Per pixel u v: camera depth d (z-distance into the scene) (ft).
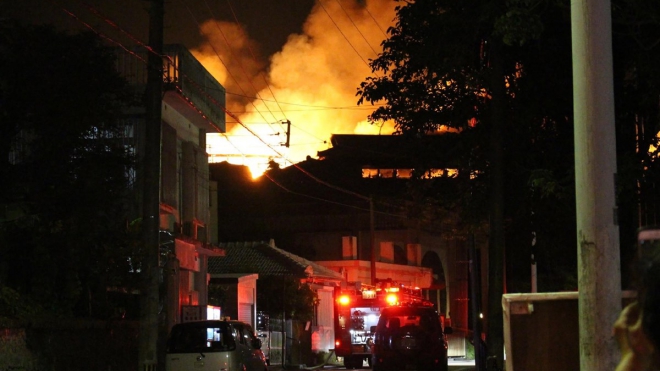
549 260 60.08
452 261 184.24
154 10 57.88
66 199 57.47
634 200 45.91
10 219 55.11
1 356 47.47
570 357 23.13
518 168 52.75
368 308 109.81
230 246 135.95
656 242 9.15
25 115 56.95
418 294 117.19
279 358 115.03
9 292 51.44
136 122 78.23
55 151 56.90
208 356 58.08
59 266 58.54
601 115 21.20
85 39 58.54
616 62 47.21
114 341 64.54
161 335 76.69
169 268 79.71
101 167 58.65
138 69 82.48
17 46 56.75
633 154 42.96
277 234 175.42
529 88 51.93
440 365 72.43
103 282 60.90
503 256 49.26
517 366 23.25
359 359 110.22
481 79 50.06
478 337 54.70
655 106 46.88
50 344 53.57
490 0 43.45
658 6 38.40
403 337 72.90
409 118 56.24
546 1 39.91
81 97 57.11
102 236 58.29
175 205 86.94
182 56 87.10
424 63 49.80
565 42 49.85
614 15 40.22
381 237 171.63
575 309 23.30
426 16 48.01
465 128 57.21
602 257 20.92
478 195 57.67
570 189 42.24
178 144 91.15
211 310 83.87
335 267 164.14
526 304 23.50
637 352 8.86
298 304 121.19
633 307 9.08
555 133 52.60
